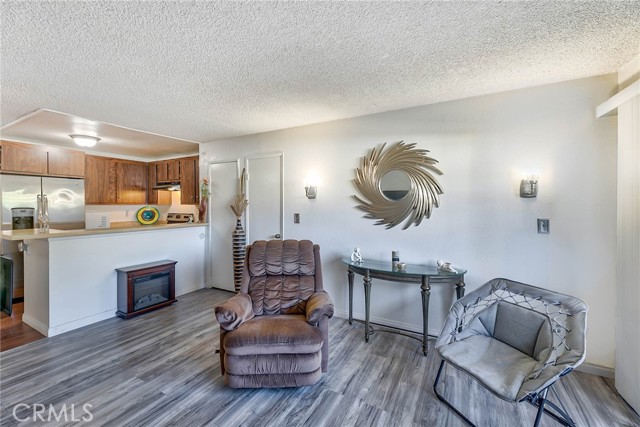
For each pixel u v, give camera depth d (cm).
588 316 225
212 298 403
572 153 230
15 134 403
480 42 176
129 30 161
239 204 402
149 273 351
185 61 197
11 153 396
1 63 197
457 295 258
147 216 441
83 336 285
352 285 310
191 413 182
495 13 148
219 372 226
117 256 341
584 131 226
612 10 146
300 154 362
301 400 195
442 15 150
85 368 230
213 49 182
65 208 448
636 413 180
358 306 327
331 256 340
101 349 260
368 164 313
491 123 258
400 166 297
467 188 269
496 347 195
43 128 370
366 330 279
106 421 174
